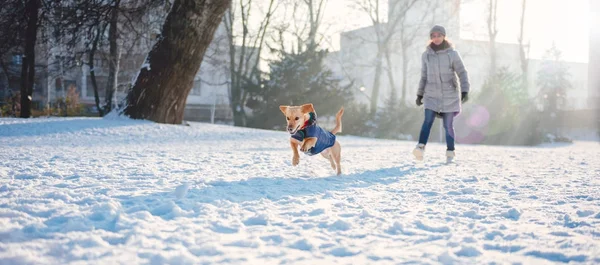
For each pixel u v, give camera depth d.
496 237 2.39
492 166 6.27
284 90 22.81
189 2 12.59
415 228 2.60
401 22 30.70
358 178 4.90
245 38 27.25
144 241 2.16
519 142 25.70
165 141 10.38
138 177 4.44
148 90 13.27
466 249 2.12
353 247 2.20
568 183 4.47
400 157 7.65
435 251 2.14
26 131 10.83
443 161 6.98
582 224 2.65
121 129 11.65
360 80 37.66
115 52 19.62
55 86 32.62
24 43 15.95
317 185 4.25
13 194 3.30
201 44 13.24
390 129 25.22
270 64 24.03
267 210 3.02
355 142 12.43
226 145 9.68
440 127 26.50
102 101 34.56
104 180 4.17
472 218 2.89
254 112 24.22
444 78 6.77
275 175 4.93
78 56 17.75
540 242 2.27
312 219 2.75
